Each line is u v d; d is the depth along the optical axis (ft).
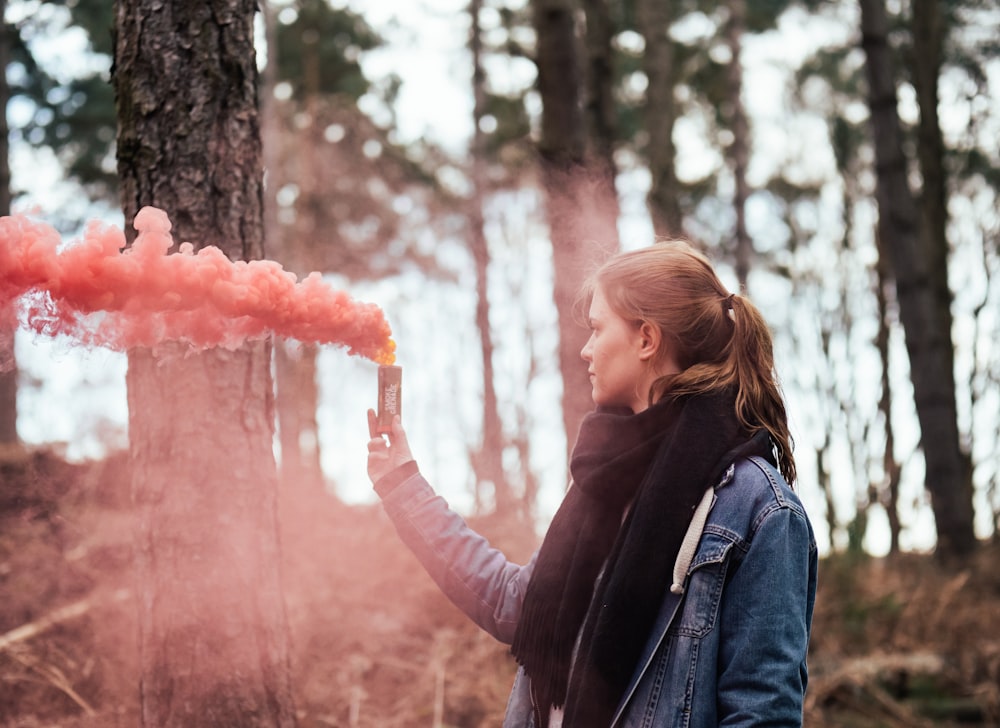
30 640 13.98
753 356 6.62
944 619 22.24
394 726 14.42
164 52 9.01
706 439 6.24
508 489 40.86
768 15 51.57
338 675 15.29
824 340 49.83
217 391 8.80
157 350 8.76
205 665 8.62
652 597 6.00
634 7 45.42
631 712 5.99
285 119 55.77
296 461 40.32
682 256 6.77
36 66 48.60
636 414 6.53
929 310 29.27
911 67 35.06
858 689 19.11
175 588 8.64
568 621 6.48
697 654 5.91
